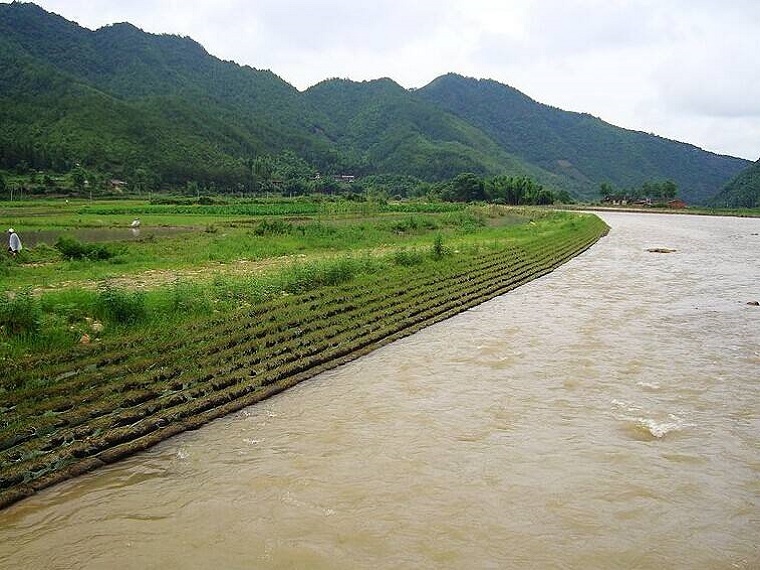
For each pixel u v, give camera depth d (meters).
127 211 67.56
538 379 12.75
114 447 9.23
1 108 143.00
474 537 7.07
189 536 7.11
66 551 6.82
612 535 7.16
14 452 8.69
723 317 19.06
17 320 12.50
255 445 9.55
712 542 7.06
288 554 6.74
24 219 53.44
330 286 19.88
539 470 8.70
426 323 17.92
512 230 47.50
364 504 7.75
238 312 15.75
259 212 68.94
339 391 12.09
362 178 189.62
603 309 20.44
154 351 12.66
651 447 9.48
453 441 9.65
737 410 11.05
